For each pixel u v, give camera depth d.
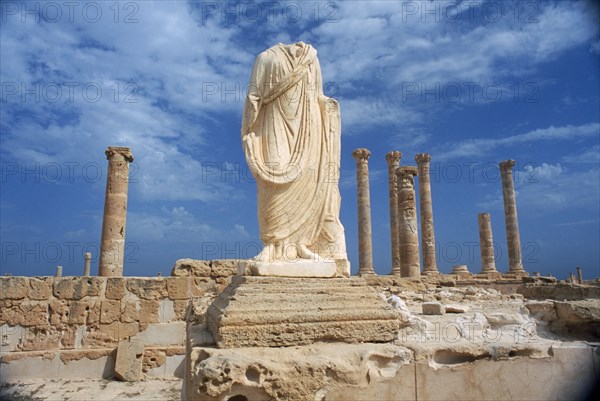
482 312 6.61
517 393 4.38
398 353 4.20
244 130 5.36
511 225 29.30
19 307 9.41
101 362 9.55
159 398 8.17
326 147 5.46
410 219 21.42
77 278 9.80
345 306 4.50
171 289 10.18
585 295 9.45
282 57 5.41
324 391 3.85
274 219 5.07
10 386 8.68
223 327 4.05
